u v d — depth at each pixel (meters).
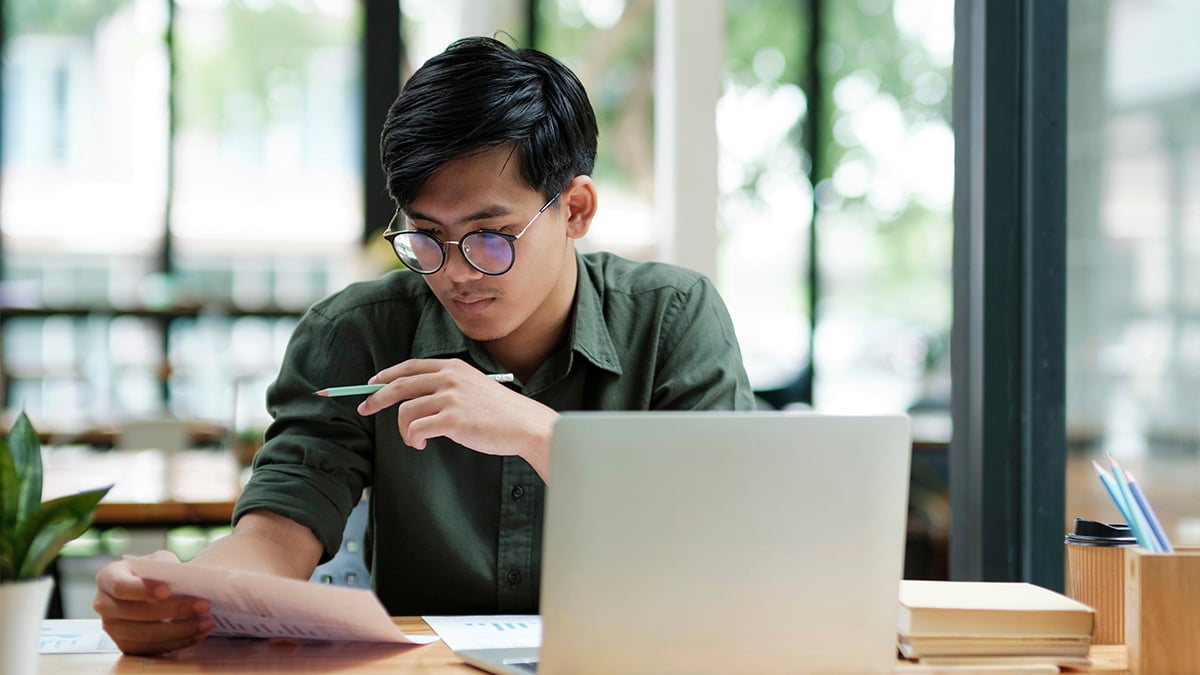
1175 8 2.04
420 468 1.69
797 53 6.57
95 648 1.32
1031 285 2.24
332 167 6.29
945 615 1.27
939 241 6.55
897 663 1.27
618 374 1.75
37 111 6.09
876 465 1.16
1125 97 2.16
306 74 6.25
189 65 6.18
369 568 1.79
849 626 1.18
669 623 1.12
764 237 6.55
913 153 6.57
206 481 3.08
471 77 1.47
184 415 5.44
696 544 1.12
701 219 4.20
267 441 1.66
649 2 6.39
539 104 1.51
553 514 1.10
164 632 1.27
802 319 6.55
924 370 6.48
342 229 6.32
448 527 1.69
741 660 1.15
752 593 1.14
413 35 6.30
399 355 1.73
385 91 6.28
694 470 1.11
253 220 6.25
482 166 1.46
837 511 1.16
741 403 1.76
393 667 1.23
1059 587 2.25
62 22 6.09
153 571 1.24
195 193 6.20
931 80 6.55
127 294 6.15
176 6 6.14
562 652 1.11
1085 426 2.23
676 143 4.20
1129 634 1.28
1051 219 2.24
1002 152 2.24
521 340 1.71
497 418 1.35
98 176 6.14
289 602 1.22
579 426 1.09
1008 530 2.26
